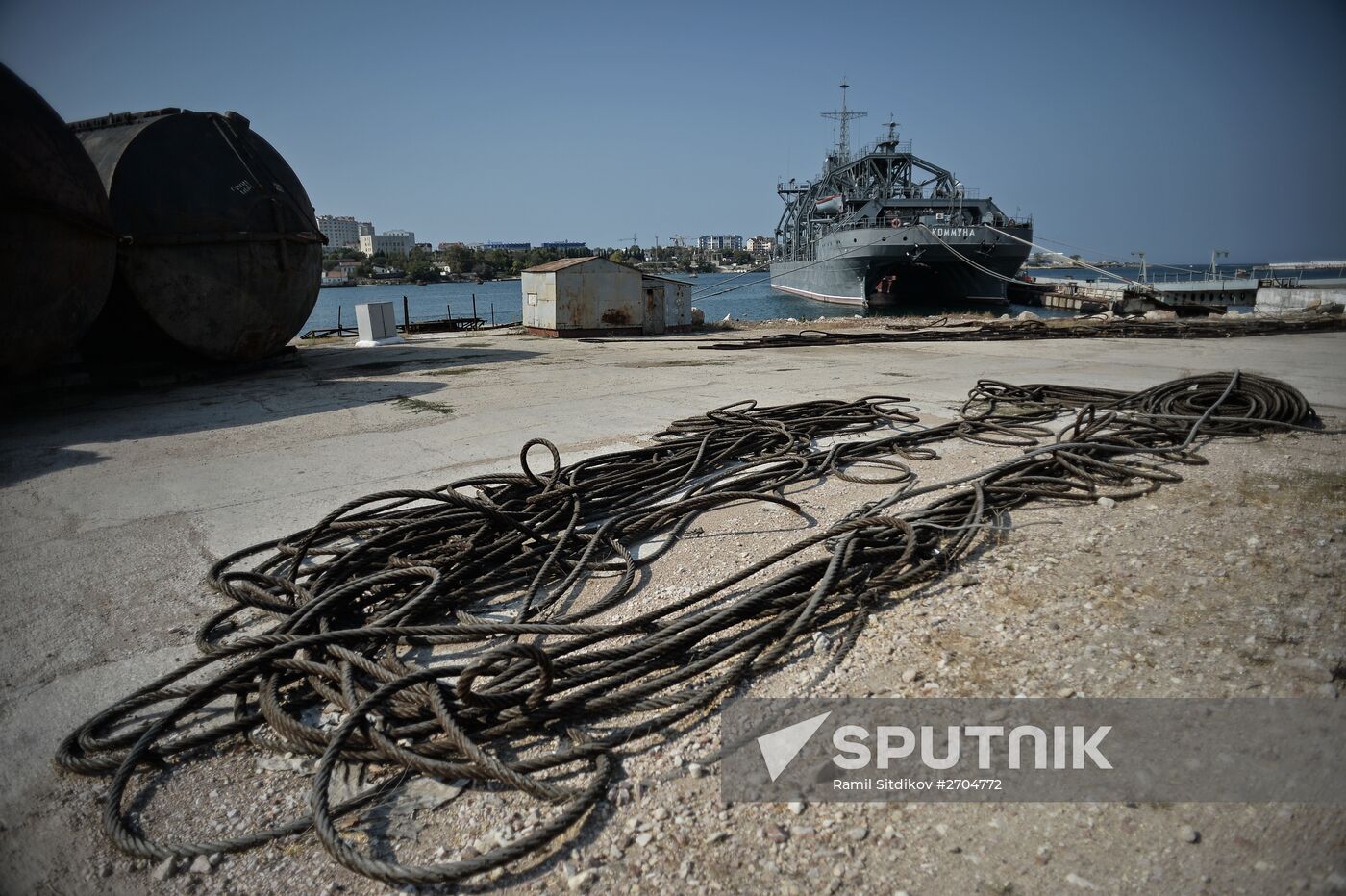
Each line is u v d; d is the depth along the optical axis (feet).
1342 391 27.96
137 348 33.45
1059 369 35.17
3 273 24.23
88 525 15.42
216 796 7.68
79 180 26.71
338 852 6.45
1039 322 63.82
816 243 176.45
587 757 7.82
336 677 8.67
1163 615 10.09
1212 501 14.57
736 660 9.21
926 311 149.38
